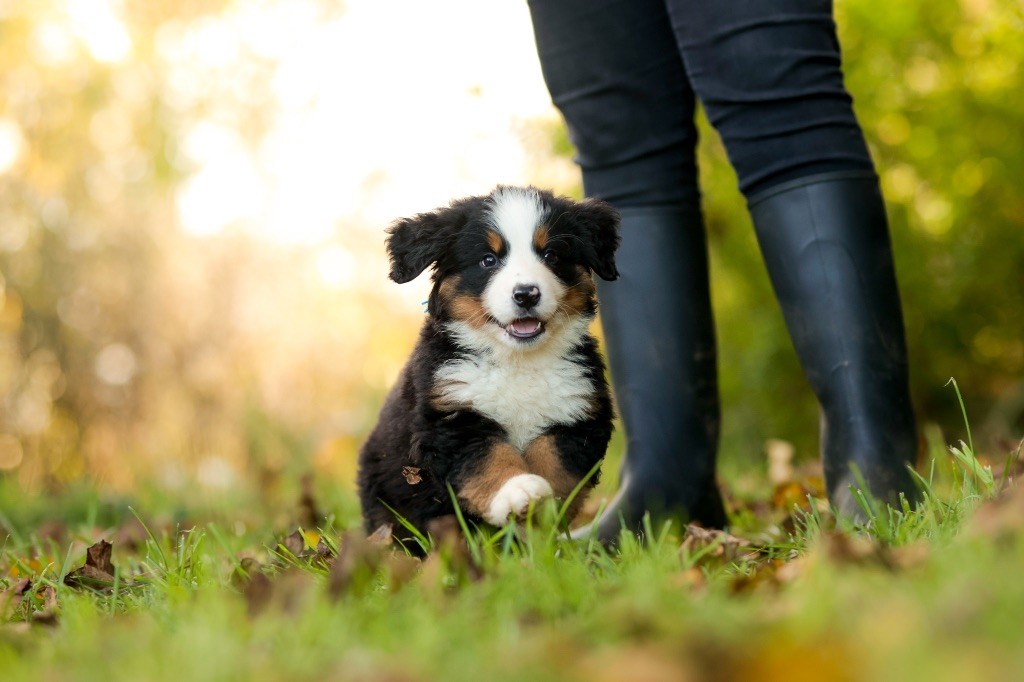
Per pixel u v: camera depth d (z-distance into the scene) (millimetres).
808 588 2096
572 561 2730
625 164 3816
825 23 3412
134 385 9172
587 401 3635
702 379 3764
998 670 1520
